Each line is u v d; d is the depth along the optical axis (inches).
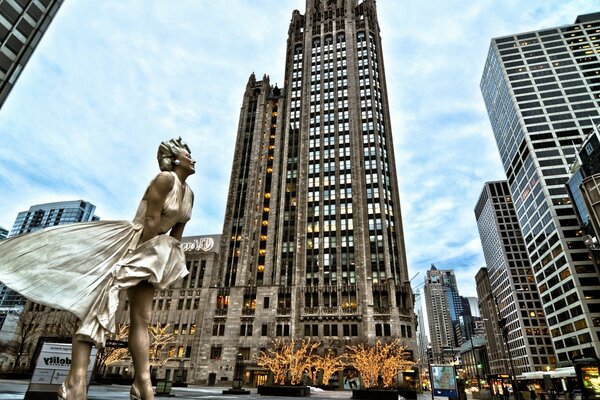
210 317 2955.2
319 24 4456.2
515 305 5620.1
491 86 5944.9
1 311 2935.5
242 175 3848.4
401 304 2672.2
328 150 3540.8
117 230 170.4
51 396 544.4
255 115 4217.5
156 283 166.7
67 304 144.8
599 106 4613.7
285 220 3361.2
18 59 1664.6
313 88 3993.6
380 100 3816.4
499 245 6363.2
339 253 2982.3
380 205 3117.6
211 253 3292.3
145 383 158.4
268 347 2598.4
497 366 6225.4
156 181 182.1
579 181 3437.5
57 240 153.9
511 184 5418.3
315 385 2300.7
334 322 2672.2
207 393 1253.1
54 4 1813.5
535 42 5438.0
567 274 3929.6
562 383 2920.8
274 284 3046.3
